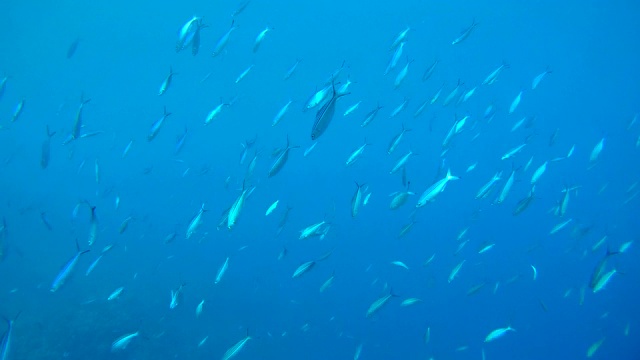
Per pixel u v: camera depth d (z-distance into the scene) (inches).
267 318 661.9
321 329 662.5
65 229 918.4
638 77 1850.4
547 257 1017.5
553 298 909.2
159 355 495.2
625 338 794.2
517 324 826.8
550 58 1734.7
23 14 1331.2
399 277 884.6
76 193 1141.7
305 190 1198.3
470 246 1048.2
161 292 671.8
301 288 781.3
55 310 569.3
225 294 705.6
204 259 843.4
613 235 1042.1
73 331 494.3
